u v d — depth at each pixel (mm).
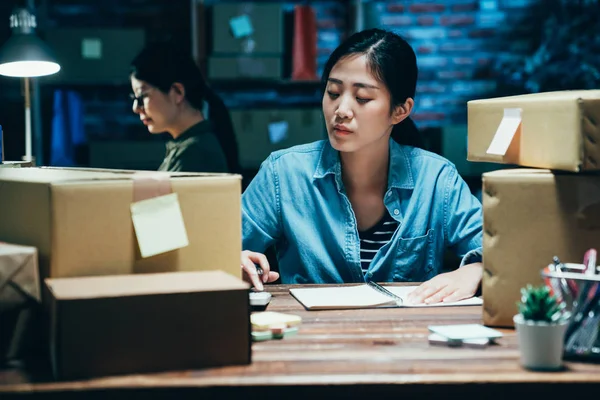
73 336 1136
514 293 1406
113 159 4898
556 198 1382
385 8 5379
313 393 1104
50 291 1198
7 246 1298
